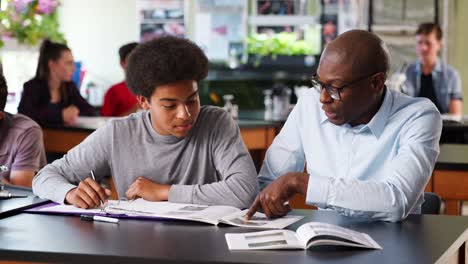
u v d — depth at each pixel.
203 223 2.12
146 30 7.56
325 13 7.27
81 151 2.55
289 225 2.11
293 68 7.21
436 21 7.14
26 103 5.34
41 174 2.50
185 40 2.36
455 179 3.58
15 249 1.82
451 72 6.18
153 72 2.28
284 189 2.17
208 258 1.74
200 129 2.50
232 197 2.36
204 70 2.35
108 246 1.85
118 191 2.54
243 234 1.96
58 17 7.73
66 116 5.32
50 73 5.44
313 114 2.56
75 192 2.31
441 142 5.34
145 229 2.04
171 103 2.31
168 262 1.74
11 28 6.76
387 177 2.22
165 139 2.48
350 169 2.46
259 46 7.28
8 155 3.17
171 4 7.49
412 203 2.17
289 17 7.32
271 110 6.35
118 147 2.52
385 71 2.28
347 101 2.24
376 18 7.21
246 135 5.55
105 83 7.73
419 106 2.37
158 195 2.38
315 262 1.72
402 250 1.84
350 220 2.18
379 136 2.40
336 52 2.22
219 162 2.47
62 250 1.81
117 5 7.62
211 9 7.41
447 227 2.10
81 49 7.73
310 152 2.55
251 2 7.37
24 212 2.28
